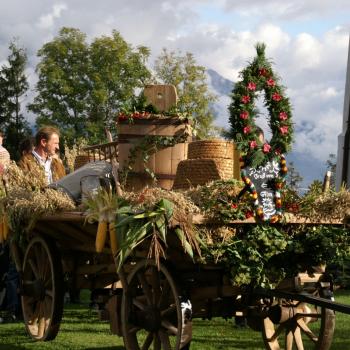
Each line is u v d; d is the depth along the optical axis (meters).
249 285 5.57
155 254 5.18
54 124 54.78
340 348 7.06
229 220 5.32
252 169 5.43
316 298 5.16
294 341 6.44
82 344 7.21
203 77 44.47
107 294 7.23
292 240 5.54
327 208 5.59
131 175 6.76
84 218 5.86
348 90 16.70
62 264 7.11
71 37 55.44
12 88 60.53
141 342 6.94
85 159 8.38
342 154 16.41
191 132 6.94
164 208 5.14
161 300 5.71
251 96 5.47
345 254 5.57
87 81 55.09
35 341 7.35
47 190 6.38
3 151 8.85
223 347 7.11
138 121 6.77
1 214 7.02
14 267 8.72
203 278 5.70
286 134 5.51
